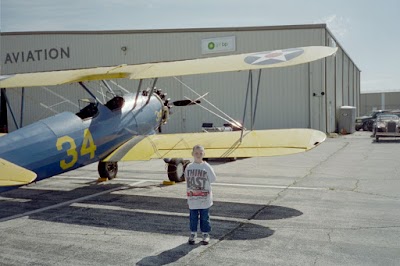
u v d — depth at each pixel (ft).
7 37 89.15
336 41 81.71
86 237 18.89
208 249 16.75
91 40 82.58
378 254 15.76
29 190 30.94
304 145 22.38
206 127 55.72
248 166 40.40
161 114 35.09
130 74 25.54
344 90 102.27
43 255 16.70
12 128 88.89
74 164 25.70
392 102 186.70
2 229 20.61
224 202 24.86
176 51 76.84
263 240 17.70
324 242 17.26
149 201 26.09
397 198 25.03
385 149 51.83
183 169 33.12
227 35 73.20
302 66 69.21
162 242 17.79
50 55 85.97
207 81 74.90
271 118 71.61
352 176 33.04
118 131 29.07
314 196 26.09
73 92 82.84
